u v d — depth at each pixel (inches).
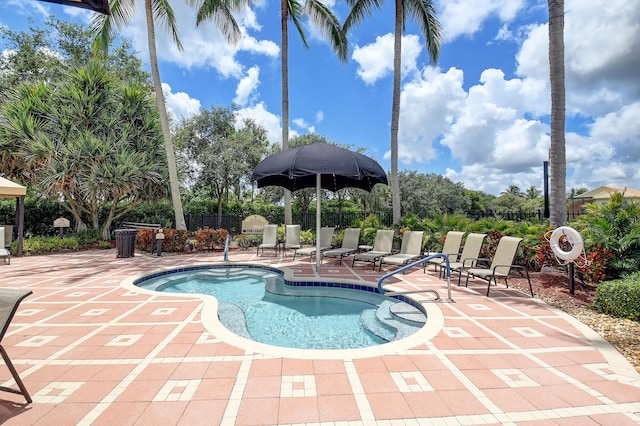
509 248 227.0
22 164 498.9
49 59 652.1
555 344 136.3
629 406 92.3
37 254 441.7
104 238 564.1
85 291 229.5
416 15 500.7
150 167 518.3
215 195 845.2
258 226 549.0
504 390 100.7
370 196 895.1
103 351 129.1
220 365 116.8
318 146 269.6
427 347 132.9
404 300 221.3
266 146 932.6
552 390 100.7
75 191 493.7
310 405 92.4
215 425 83.5
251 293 266.8
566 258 208.5
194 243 489.4
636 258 212.8
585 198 880.9
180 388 101.4
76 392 99.1
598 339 141.1
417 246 314.2
